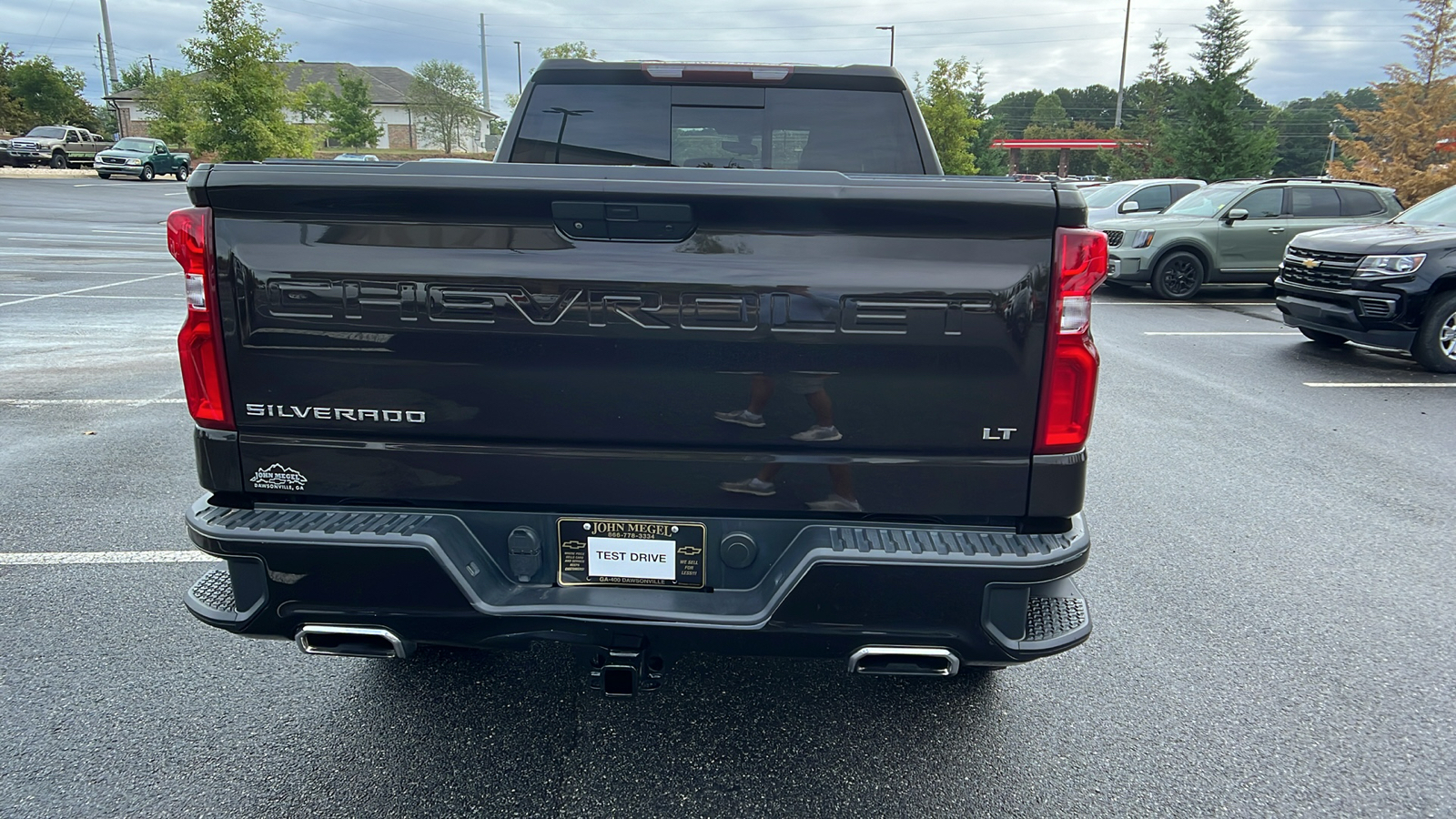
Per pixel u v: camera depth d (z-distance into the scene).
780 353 2.16
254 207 2.17
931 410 2.18
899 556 2.16
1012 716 2.98
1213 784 2.64
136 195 29.86
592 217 2.11
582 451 2.26
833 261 2.12
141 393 7.00
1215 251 13.59
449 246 2.15
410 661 3.27
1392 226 9.29
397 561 2.25
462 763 2.68
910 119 3.71
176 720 2.86
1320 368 8.79
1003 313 2.12
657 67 3.67
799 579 2.19
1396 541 4.53
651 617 2.25
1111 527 4.67
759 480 2.25
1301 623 3.66
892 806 2.52
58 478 5.07
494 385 2.22
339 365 2.23
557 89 3.74
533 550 2.35
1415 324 8.37
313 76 74.19
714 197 2.07
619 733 2.85
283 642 3.38
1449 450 6.08
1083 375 2.16
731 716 2.96
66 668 3.15
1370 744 2.85
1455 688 3.19
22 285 12.38
